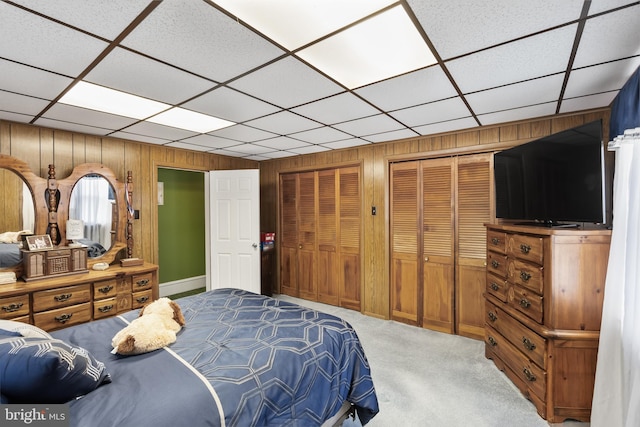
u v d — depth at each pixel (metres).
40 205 2.83
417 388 2.29
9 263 2.68
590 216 1.90
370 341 3.14
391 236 3.78
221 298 2.45
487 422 1.92
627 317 1.59
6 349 0.99
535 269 2.06
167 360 1.42
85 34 1.40
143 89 2.05
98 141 3.30
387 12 1.28
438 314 3.42
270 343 1.62
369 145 3.90
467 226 3.23
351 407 1.87
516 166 2.58
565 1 1.20
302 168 4.59
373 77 1.90
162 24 1.33
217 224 4.51
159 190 4.78
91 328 1.82
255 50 1.57
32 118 2.65
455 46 1.55
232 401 1.21
